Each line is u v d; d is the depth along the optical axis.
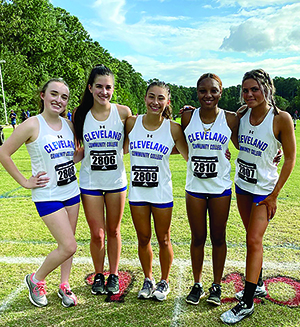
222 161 2.51
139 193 2.58
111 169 2.69
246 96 2.35
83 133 2.69
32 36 33.78
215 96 2.37
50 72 35.41
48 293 2.73
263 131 2.40
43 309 2.50
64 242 2.45
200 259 2.61
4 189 6.36
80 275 3.02
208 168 2.48
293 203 5.20
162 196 2.57
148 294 2.63
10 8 32.19
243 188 2.63
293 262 3.23
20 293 2.72
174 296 2.67
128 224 4.37
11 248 3.59
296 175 7.48
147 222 2.62
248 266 2.37
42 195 2.45
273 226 4.20
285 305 2.53
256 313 2.42
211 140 2.46
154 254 3.47
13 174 2.40
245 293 2.37
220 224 2.55
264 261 3.25
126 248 3.61
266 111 2.40
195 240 2.61
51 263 2.47
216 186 2.50
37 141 2.40
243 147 2.55
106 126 2.65
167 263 2.66
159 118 2.56
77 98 36.03
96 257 2.75
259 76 2.29
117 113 2.71
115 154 2.70
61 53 36.53
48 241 3.79
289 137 2.33
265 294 2.65
